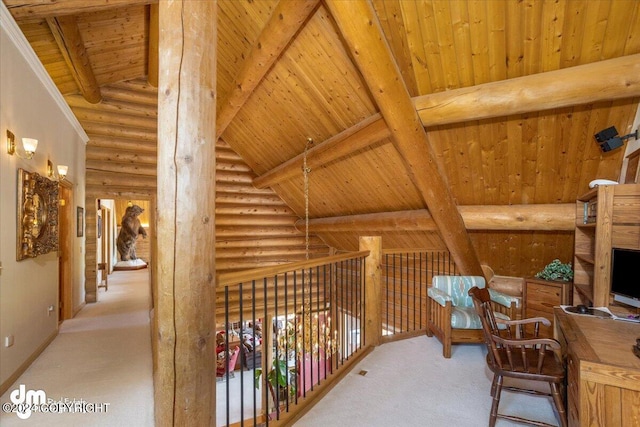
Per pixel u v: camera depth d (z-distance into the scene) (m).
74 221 5.29
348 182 5.01
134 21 4.40
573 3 2.18
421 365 3.08
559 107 2.71
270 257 7.57
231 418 4.16
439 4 2.45
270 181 6.50
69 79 5.37
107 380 2.98
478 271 4.60
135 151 6.42
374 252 3.51
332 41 3.14
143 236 12.42
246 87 4.12
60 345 3.89
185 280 1.54
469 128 3.19
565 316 2.33
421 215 4.32
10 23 2.86
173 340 1.54
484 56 2.66
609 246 2.54
